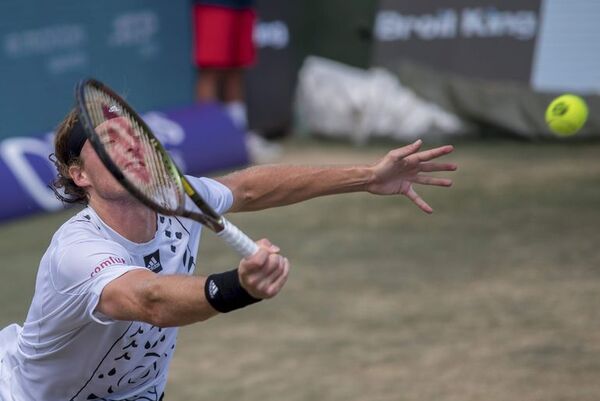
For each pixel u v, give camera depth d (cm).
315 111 3950
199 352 1858
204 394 1652
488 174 3231
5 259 2459
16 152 2859
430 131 3784
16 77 3053
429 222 2728
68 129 935
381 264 2366
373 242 2555
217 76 3619
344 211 2873
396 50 4053
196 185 1059
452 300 2098
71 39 3206
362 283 2227
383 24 4066
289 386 1677
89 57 3266
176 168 848
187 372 1756
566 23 3844
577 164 3331
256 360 1803
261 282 782
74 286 883
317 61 4072
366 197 3023
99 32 3284
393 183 1171
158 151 869
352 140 3872
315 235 2639
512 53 3928
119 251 909
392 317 2006
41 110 3141
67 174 959
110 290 848
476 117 3753
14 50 3036
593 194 2933
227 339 1922
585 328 1906
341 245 2534
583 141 3659
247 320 2027
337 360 1791
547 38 3875
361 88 3869
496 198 2939
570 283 2178
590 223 2644
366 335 1912
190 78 3594
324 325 1977
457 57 3994
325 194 1161
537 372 1708
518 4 3897
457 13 3978
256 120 3909
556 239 2516
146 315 834
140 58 3416
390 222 2742
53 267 903
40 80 3127
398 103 3819
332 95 3906
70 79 3219
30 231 2719
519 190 3020
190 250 1020
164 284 822
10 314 2044
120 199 924
